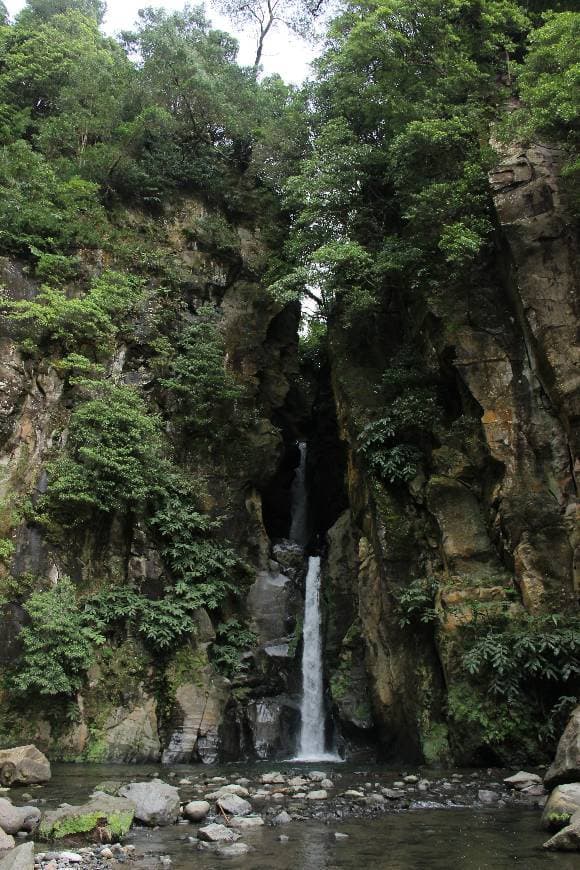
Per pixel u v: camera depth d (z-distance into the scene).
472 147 17.41
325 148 20.38
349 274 18.39
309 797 9.77
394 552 15.64
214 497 20.22
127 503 17.88
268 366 23.61
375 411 18.00
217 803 8.91
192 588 17.98
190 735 15.77
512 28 19.73
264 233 25.02
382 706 15.34
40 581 16.12
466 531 14.70
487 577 14.05
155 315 21.05
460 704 12.75
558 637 12.27
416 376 17.34
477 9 19.12
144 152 24.00
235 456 21.05
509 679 12.48
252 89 26.84
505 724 12.31
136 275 21.50
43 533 16.55
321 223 21.00
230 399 21.27
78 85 23.16
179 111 25.16
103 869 6.17
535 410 14.95
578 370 14.23
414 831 7.59
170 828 7.93
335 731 17.48
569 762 9.15
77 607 16.33
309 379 27.44
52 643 15.22
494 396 15.34
